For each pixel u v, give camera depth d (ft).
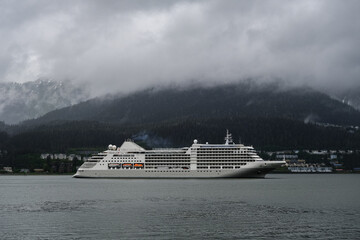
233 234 310.86
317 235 307.58
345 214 395.34
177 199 506.48
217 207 438.81
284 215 388.37
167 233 314.14
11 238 301.22
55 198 530.68
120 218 372.99
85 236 305.94
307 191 631.97
